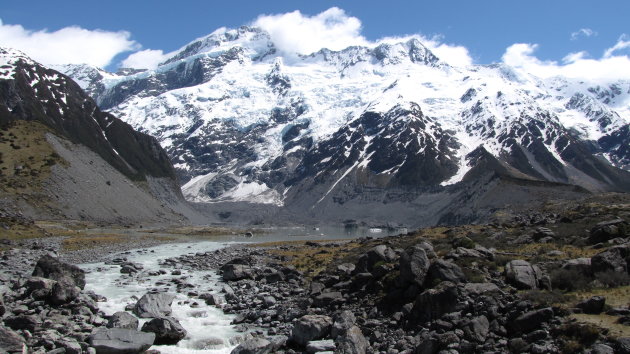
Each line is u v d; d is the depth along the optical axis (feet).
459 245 187.83
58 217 571.69
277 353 112.37
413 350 104.42
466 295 120.47
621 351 85.66
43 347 108.47
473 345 100.99
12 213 508.53
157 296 153.58
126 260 268.00
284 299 166.71
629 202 428.97
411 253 138.72
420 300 121.08
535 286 126.52
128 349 111.14
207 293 173.37
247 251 341.62
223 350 117.08
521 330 103.19
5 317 122.72
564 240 191.01
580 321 98.48
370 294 146.00
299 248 351.46
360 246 300.81
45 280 146.72
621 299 109.50
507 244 200.44
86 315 136.67
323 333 118.93
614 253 129.70
